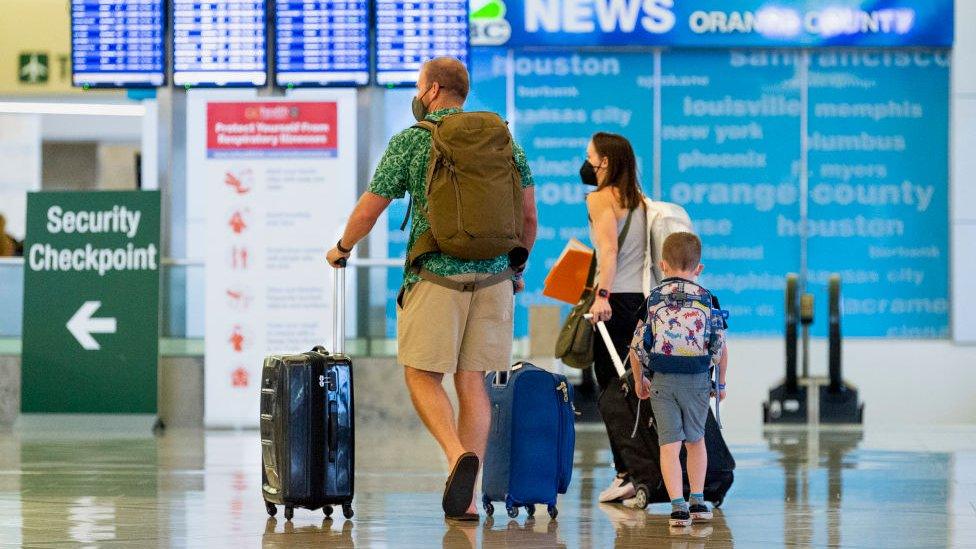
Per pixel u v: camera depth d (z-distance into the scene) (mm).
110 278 24062
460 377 12008
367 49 24672
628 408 13445
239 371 23984
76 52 24719
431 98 12336
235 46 24594
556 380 12750
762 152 30234
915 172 30219
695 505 12516
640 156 30172
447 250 11539
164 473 17031
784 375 29203
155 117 32406
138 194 24172
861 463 18219
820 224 30203
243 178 23828
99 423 23828
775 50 30156
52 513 13070
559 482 12836
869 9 29844
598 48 30062
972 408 30109
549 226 30094
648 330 12367
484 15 29797
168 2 24906
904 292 30219
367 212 11875
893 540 11352
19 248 30297
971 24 29859
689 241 12461
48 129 36781
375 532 11695
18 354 24703
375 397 24328
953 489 15227
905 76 30172
